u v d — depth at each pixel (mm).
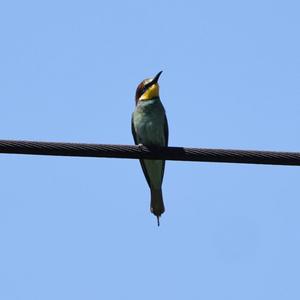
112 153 11125
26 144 10773
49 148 10875
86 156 11078
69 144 10961
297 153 11039
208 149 11227
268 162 11117
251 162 11180
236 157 11141
